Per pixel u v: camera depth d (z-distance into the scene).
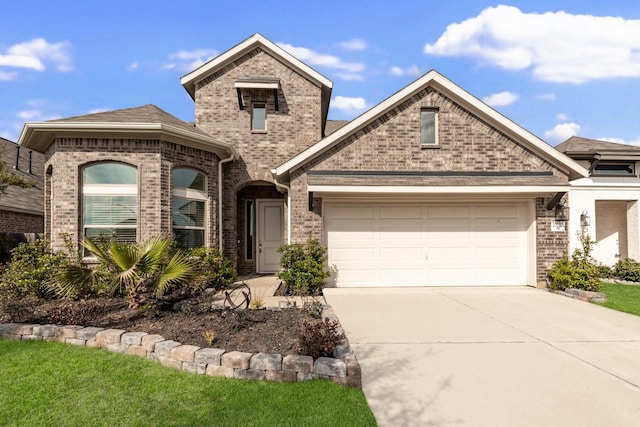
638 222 12.90
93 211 8.73
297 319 5.73
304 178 9.26
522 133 9.40
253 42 11.70
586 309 7.15
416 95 9.57
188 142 9.42
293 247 8.78
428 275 9.62
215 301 7.57
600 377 4.08
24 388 3.79
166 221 8.91
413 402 3.54
